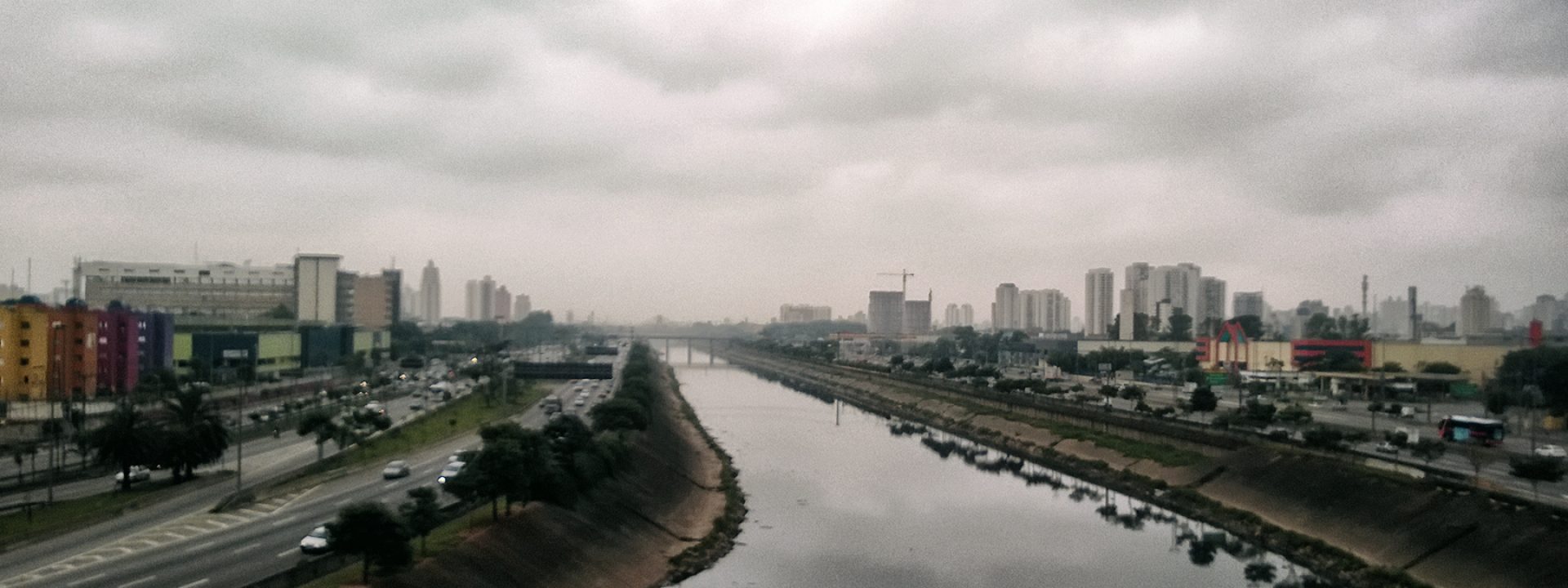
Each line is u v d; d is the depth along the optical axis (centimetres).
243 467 13512
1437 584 10200
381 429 15988
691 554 11969
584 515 11369
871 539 13462
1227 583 11400
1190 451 17312
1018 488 17500
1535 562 9619
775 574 11612
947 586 11325
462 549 8925
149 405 18975
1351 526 12112
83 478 12281
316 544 8519
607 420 16438
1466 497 11162
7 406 17275
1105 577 11669
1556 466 11250
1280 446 15288
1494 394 18825
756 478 18200
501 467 10012
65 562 8231
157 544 8894
